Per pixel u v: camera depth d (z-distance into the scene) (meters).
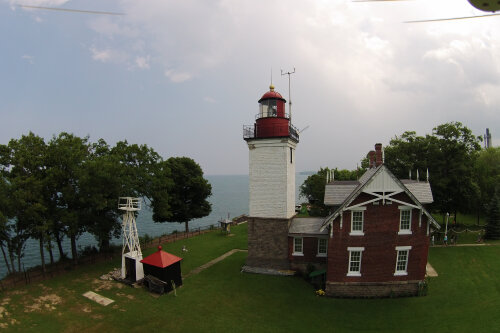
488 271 28.00
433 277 27.56
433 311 21.39
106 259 34.06
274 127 29.70
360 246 24.52
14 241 27.55
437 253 34.25
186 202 53.91
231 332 19.31
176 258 26.83
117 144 38.53
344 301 23.91
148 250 38.66
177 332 19.23
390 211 24.42
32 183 26.09
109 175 29.12
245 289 25.95
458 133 41.78
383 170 24.31
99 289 25.45
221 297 24.34
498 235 40.00
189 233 50.31
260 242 30.39
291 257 29.50
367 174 32.94
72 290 25.12
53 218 28.03
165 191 41.69
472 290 24.08
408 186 30.25
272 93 30.31
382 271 24.64
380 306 22.89
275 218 29.84
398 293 24.56
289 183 30.42
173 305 22.83
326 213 55.81
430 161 43.19
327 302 23.77
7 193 24.91
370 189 24.22
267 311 22.19
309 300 24.09
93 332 19.03
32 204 26.34
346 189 29.81
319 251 28.94
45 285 26.03
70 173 29.30
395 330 19.33
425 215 24.36
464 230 44.56
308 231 29.17
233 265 32.25
